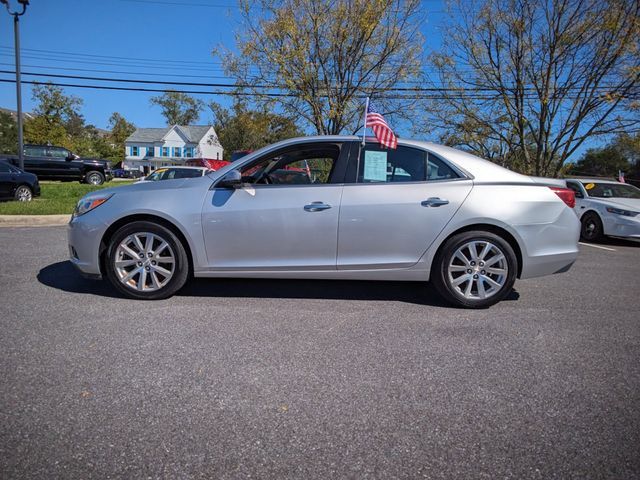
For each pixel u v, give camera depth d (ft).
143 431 7.42
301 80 66.23
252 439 7.29
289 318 13.01
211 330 11.89
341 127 69.62
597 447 7.28
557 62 64.39
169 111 248.11
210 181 14.28
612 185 37.65
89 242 14.01
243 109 74.18
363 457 6.92
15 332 11.35
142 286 14.11
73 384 8.84
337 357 10.44
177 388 8.82
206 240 13.93
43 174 72.59
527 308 14.58
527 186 14.32
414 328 12.44
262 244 13.96
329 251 14.02
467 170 14.26
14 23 57.16
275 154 14.62
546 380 9.53
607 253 28.19
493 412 8.25
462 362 10.34
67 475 6.34
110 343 10.84
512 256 13.98
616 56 60.34
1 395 8.38
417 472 6.61
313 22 65.05
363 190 13.99
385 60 67.72
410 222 13.88
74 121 259.80
